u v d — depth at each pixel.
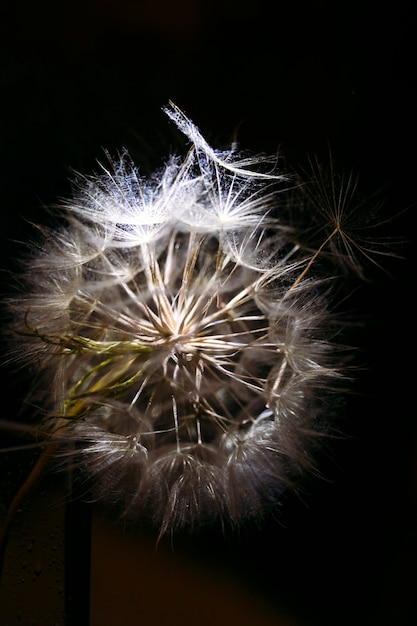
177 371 0.26
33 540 0.28
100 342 0.26
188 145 0.32
